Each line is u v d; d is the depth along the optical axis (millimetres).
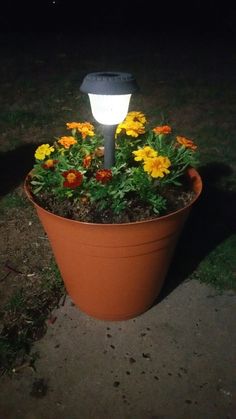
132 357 1915
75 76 6172
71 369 1858
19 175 3334
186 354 1933
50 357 1908
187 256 2537
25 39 9477
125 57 7688
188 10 11250
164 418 1675
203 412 1695
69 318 2109
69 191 1760
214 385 1800
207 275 2391
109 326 2068
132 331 2043
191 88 5699
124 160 1957
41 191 1876
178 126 4324
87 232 1591
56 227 1674
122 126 1952
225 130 4234
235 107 4965
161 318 2119
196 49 8523
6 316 2066
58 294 2232
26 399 1737
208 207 2996
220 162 3551
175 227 1710
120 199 1760
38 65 6930
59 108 4750
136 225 1557
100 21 11281
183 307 2188
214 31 10430
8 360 1873
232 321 2107
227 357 1922
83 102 4930
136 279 1836
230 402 1732
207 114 4699
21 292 2209
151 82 5984
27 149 3754
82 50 8273
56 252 1881
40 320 2070
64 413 1688
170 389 1781
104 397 1748
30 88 5543
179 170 1940
